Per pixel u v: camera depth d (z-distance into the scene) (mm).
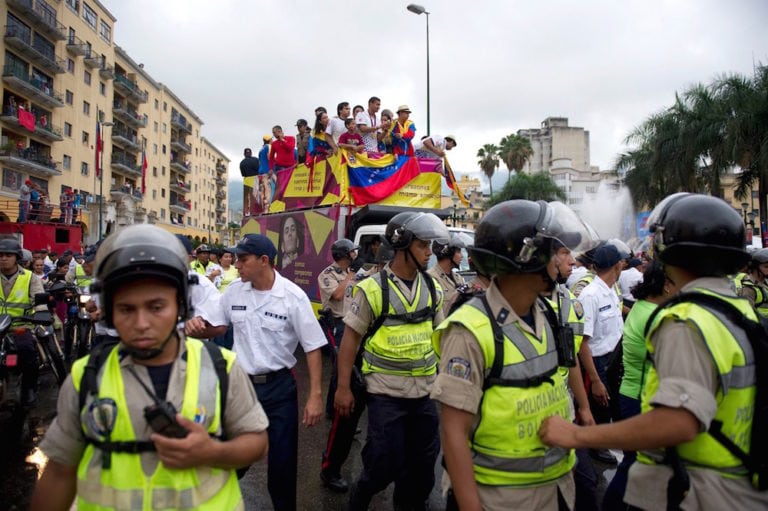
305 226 9859
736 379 1729
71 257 12117
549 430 1939
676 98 22781
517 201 2068
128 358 1675
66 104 44125
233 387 1776
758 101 19172
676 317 1763
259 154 12633
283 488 3451
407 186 9398
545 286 2049
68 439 1648
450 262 6027
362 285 3736
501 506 1937
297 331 3561
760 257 5836
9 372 6426
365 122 10391
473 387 1922
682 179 22672
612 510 2496
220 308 3693
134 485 1583
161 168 67312
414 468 3672
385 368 3596
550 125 97812
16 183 37625
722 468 1767
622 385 3672
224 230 99875
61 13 42594
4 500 4188
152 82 63562
